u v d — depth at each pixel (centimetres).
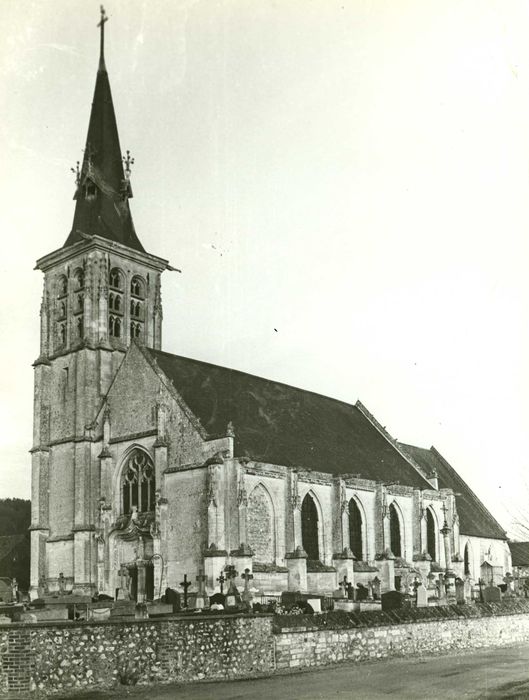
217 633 2942
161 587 5888
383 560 7012
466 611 4222
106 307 7456
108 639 2625
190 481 5981
